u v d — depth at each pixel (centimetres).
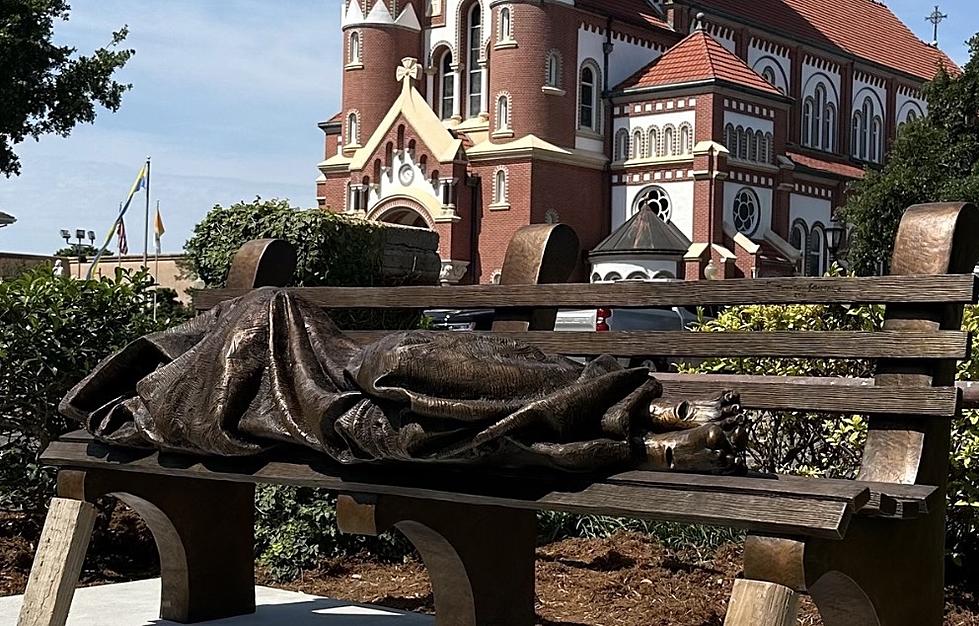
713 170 4191
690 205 4244
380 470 296
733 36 5153
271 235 838
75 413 359
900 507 254
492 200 4206
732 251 4238
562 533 654
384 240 895
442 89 4534
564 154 4228
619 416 267
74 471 367
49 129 2619
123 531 631
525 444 261
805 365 582
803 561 233
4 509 620
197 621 421
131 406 345
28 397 582
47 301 584
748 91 4369
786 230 4581
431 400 263
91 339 593
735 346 333
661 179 4306
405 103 4322
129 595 465
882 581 270
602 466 266
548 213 4194
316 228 841
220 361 324
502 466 271
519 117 4197
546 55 4222
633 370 277
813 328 597
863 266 3459
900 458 292
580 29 4366
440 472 287
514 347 289
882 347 305
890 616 275
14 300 579
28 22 2530
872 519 264
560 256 405
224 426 315
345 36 4616
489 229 4206
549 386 277
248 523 438
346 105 4594
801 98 5503
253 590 441
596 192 4400
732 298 339
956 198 3203
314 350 321
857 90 5875
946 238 306
